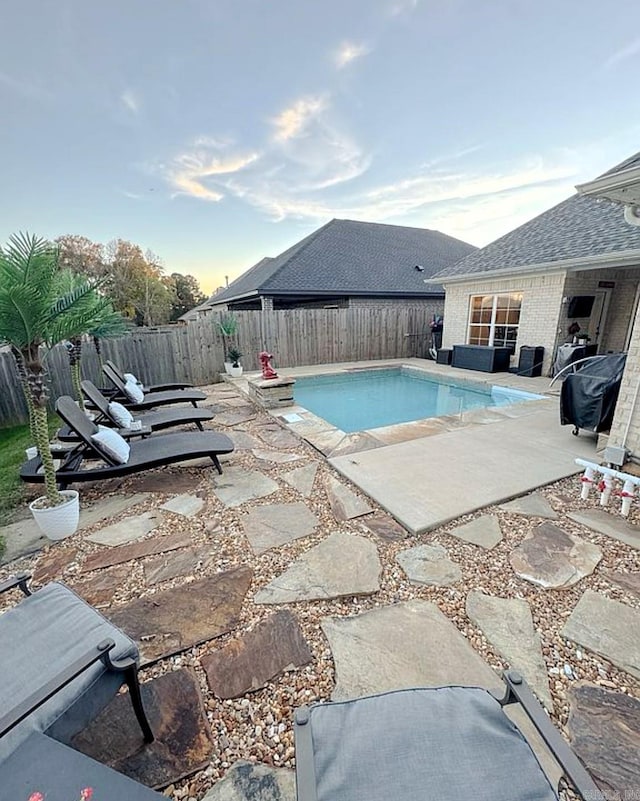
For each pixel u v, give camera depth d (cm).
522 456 470
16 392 737
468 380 1015
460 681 188
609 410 482
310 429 612
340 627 222
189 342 1047
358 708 135
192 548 304
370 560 281
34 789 111
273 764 156
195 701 180
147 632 220
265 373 777
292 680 191
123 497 397
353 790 108
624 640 210
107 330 673
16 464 511
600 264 879
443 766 115
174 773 153
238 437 584
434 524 321
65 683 127
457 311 1293
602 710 174
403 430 593
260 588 255
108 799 108
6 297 262
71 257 3006
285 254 1969
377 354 1397
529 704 123
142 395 731
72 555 299
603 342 1134
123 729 168
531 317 1056
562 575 262
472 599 242
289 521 339
